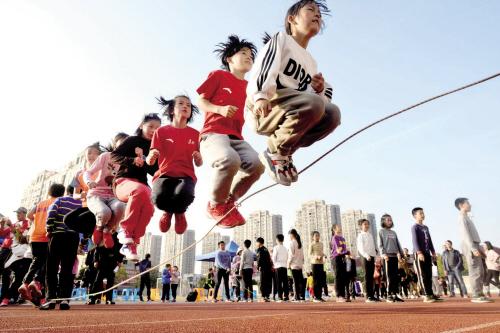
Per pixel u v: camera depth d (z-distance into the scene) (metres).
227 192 3.35
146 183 4.41
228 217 3.61
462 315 2.89
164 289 12.48
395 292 6.89
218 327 1.97
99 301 7.68
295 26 2.95
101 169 4.50
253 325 2.08
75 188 5.53
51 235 4.28
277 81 2.70
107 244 4.30
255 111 2.55
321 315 2.98
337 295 7.63
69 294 4.32
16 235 7.37
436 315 2.89
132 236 3.89
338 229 7.84
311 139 2.81
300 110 2.47
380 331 1.75
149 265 11.61
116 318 2.78
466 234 5.99
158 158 4.02
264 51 2.65
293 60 2.76
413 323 2.19
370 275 7.07
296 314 3.16
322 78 2.79
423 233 6.52
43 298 5.97
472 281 6.04
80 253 6.78
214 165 3.22
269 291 8.71
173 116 4.32
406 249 11.88
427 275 6.38
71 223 4.31
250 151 3.48
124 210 4.35
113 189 4.24
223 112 3.20
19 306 6.24
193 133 4.25
